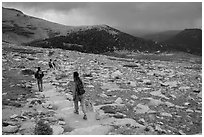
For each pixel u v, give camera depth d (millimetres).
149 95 16719
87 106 13016
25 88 17438
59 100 14805
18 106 12867
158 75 25734
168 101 15625
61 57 38719
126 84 20078
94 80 21219
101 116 11758
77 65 31234
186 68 37062
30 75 22875
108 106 13352
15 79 20188
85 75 23109
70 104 13891
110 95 16312
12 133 9547
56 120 11250
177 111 13656
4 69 23719
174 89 19016
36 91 17078
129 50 188875
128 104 14086
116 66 32469
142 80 22141
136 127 10508
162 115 12680
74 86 11977
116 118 11609
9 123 10336
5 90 16250
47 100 14766
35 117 11469
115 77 22750
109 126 10430
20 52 39562
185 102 15586
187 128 11266
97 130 10008
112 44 194750
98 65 32156
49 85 18953
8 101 13336
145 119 11883
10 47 44406
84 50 164000
